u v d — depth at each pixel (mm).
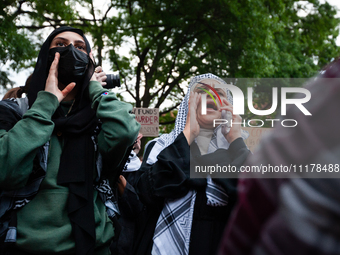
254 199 600
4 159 1655
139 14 11828
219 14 11539
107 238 1933
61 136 1938
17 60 8273
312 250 492
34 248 1699
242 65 11438
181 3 11172
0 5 8125
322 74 577
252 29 11297
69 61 2027
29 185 1782
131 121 1964
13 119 1912
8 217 1752
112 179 2133
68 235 1742
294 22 16016
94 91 2061
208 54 12539
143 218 2461
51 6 10305
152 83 13594
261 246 549
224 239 676
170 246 2092
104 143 1956
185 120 2461
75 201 1781
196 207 2141
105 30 11844
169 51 12867
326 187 491
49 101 1862
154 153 2521
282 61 14023
